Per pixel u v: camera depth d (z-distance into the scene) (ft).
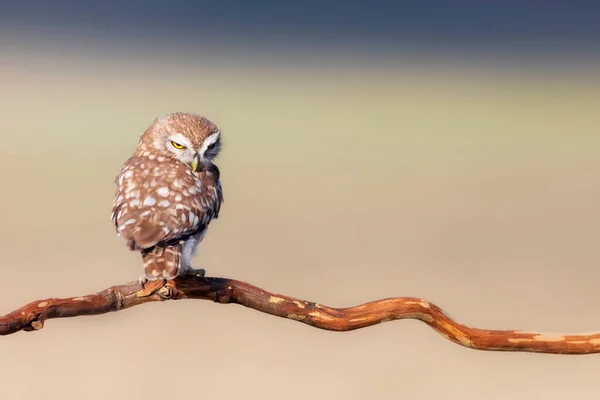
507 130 110.73
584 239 63.41
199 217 22.97
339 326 20.85
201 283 20.85
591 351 20.65
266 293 20.90
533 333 20.72
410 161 92.43
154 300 20.72
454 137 106.52
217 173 25.61
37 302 19.71
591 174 86.94
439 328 20.89
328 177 83.46
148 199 22.84
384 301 20.76
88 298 20.22
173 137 25.11
